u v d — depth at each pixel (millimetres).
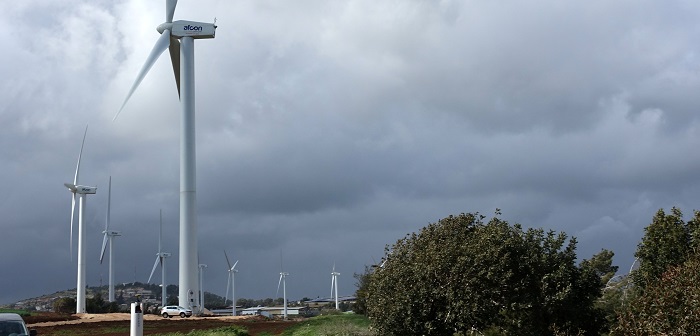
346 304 175125
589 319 34969
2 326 30297
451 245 34438
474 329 33312
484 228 35719
